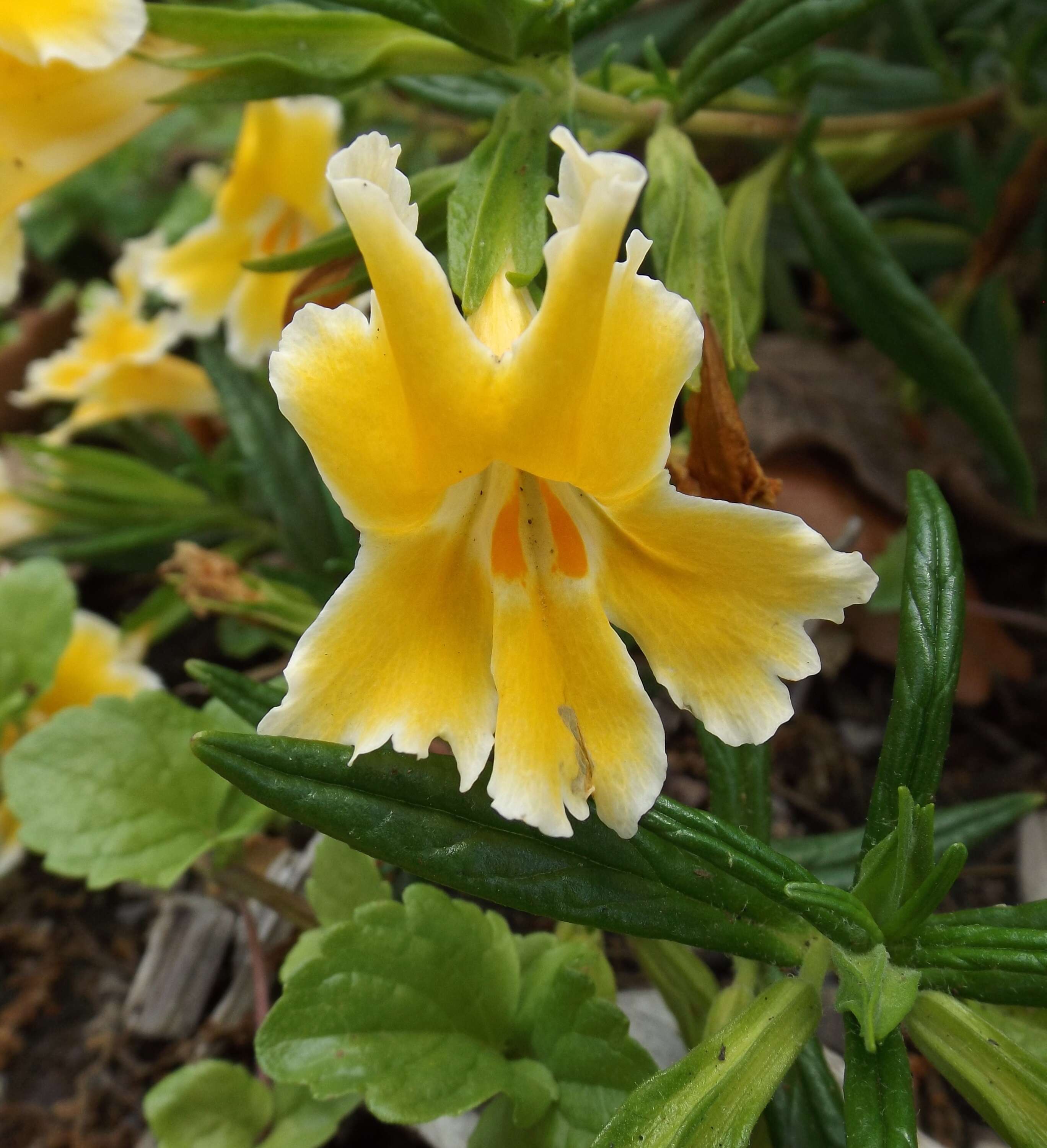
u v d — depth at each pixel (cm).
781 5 9
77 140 8
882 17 15
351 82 9
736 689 6
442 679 6
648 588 6
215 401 15
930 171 17
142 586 16
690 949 10
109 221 18
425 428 5
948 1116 10
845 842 10
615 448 5
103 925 13
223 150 18
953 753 13
